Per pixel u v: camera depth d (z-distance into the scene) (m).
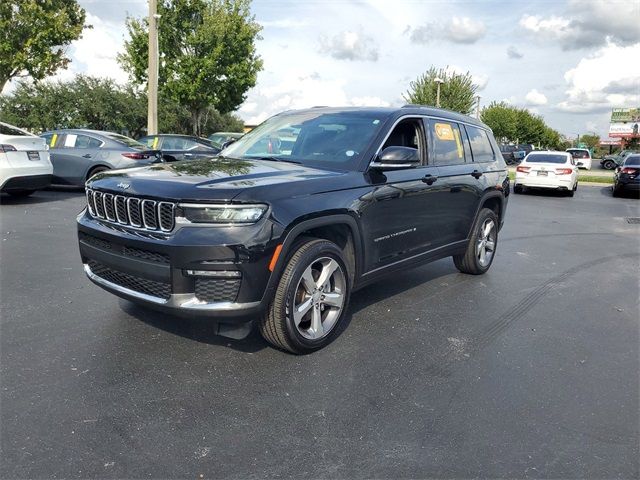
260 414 2.92
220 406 2.98
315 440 2.70
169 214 3.22
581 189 20.50
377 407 3.05
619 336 4.34
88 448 2.55
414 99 43.28
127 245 3.37
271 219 3.25
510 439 2.77
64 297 4.68
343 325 4.35
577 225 10.70
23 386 3.10
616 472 2.52
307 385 3.27
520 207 13.81
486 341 4.13
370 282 4.30
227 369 3.43
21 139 9.48
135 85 28.66
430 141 5.02
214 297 3.22
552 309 5.01
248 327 3.46
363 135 4.39
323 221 3.61
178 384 3.21
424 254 4.96
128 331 3.96
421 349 3.91
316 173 3.85
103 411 2.88
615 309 5.06
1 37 19.92
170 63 26.70
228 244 3.12
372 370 3.53
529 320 4.67
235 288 3.20
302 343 3.60
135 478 2.35
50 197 11.09
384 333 4.20
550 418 3.00
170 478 2.36
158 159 12.42
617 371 3.66
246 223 3.18
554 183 17.06
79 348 3.64
